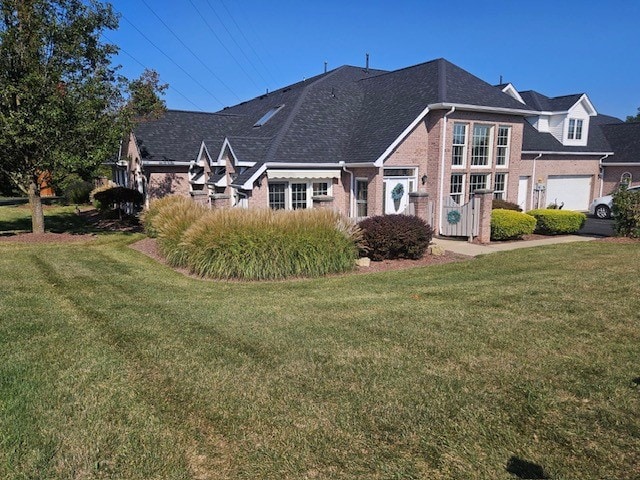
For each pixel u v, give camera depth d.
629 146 27.44
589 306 6.94
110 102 16.17
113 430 3.71
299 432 3.71
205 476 3.19
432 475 3.19
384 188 17.56
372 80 23.27
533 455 3.38
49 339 5.71
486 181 19.69
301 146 17.94
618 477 3.13
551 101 27.42
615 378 4.54
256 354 5.28
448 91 18.08
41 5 14.30
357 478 3.17
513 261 11.73
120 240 16.22
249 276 10.05
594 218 24.31
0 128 13.62
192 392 4.36
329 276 10.47
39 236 16.52
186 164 22.30
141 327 6.25
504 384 4.46
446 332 5.93
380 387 4.43
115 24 15.80
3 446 3.47
